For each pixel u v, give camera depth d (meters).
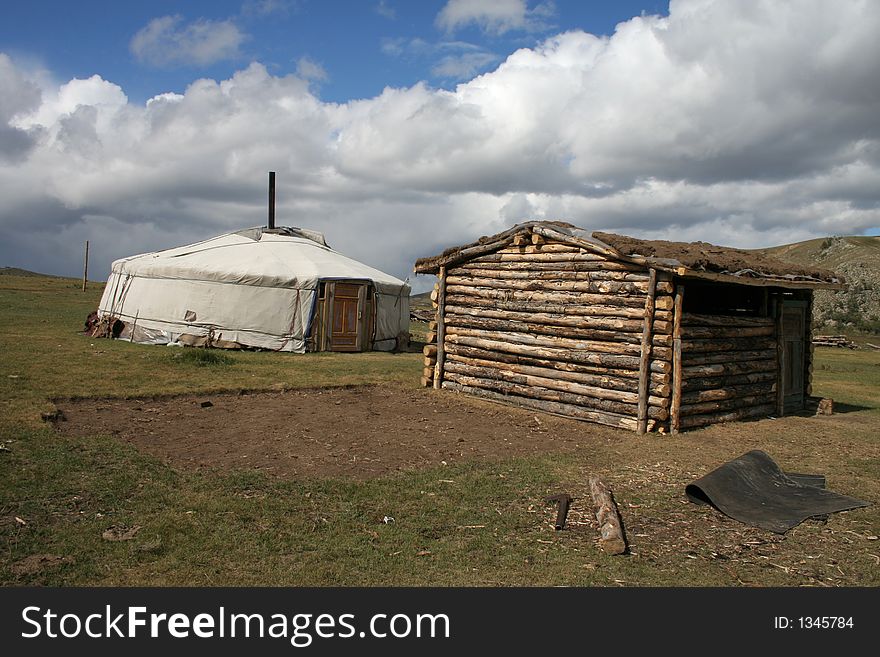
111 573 4.39
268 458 7.36
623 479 7.10
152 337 18.22
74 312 27.53
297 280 18.34
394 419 9.90
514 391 11.49
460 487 6.56
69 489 5.90
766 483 6.77
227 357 15.62
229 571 4.48
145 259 19.73
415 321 34.62
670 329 9.48
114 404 9.95
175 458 7.15
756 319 11.16
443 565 4.71
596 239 10.20
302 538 5.09
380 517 5.63
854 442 9.44
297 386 12.28
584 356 10.37
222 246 21.00
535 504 6.16
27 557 4.54
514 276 11.66
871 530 5.77
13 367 12.33
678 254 9.66
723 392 10.41
